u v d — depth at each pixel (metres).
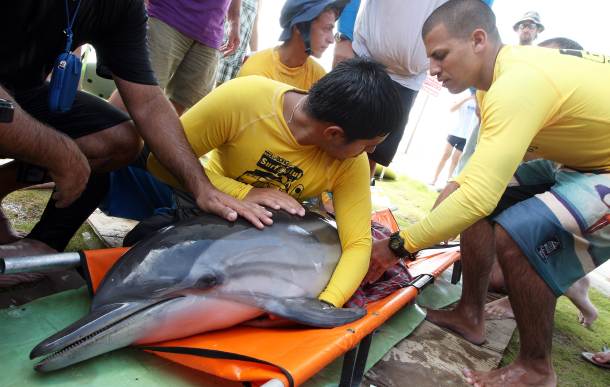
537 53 2.10
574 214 2.12
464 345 2.54
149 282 1.51
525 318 2.20
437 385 2.13
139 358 1.63
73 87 1.74
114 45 1.91
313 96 1.84
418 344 2.43
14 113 1.44
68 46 1.72
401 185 6.67
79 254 1.74
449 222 1.96
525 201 2.26
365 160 2.15
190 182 1.95
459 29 2.13
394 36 3.39
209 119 2.03
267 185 2.17
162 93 2.04
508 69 2.03
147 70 2.00
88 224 2.76
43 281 2.05
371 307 2.00
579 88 2.06
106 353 1.61
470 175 1.94
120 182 2.77
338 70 1.81
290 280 1.83
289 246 1.86
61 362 1.39
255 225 1.83
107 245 2.57
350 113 1.76
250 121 2.00
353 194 2.13
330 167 2.09
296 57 3.11
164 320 1.51
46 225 2.12
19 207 2.71
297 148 2.01
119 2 1.82
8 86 1.87
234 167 2.14
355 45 3.71
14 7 1.61
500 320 2.96
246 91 2.00
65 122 2.04
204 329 1.63
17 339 1.59
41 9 1.67
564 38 3.17
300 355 1.46
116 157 2.18
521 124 1.90
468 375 2.23
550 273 2.15
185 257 1.59
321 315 1.75
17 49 1.74
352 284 1.98
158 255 1.58
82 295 1.89
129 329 1.44
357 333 1.67
